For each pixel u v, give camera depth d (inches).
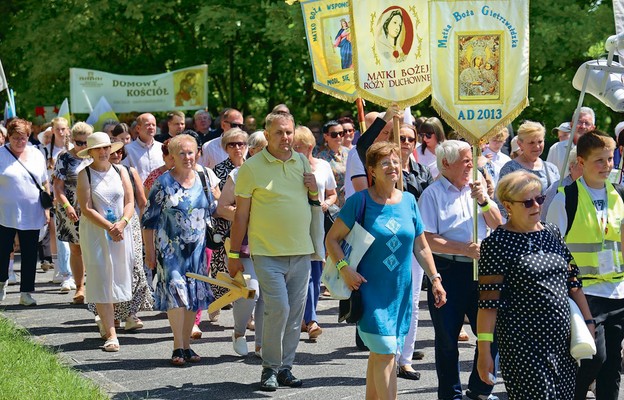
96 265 366.0
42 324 411.8
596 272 260.5
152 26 899.4
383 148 259.1
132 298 392.8
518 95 293.0
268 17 785.6
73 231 449.7
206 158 507.5
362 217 258.8
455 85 293.4
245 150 402.0
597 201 265.3
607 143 261.4
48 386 287.9
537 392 220.5
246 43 879.1
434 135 440.5
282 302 305.7
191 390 307.9
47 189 467.5
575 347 221.8
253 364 344.2
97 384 307.9
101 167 371.2
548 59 751.7
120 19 893.2
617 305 261.0
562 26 741.9
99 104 708.7
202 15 798.5
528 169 357.7
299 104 915.4
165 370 334.6
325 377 324.8
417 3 315.6
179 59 906.1
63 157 446.3
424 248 267.6
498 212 284.4
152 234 354.0
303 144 381.1
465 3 292.0
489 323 225.9
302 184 314.2
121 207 374.0
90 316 429.7
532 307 221.8
